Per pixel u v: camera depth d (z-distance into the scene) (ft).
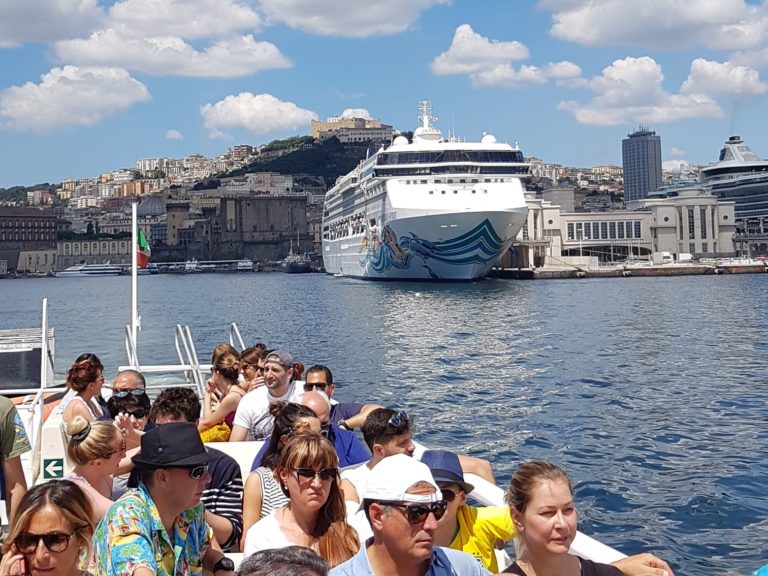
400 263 329.72
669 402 83.46
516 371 109.50
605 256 592.60
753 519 44.55
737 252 623.77
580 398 86.99
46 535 14.85
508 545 28.48
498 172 307.78
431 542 13.91
